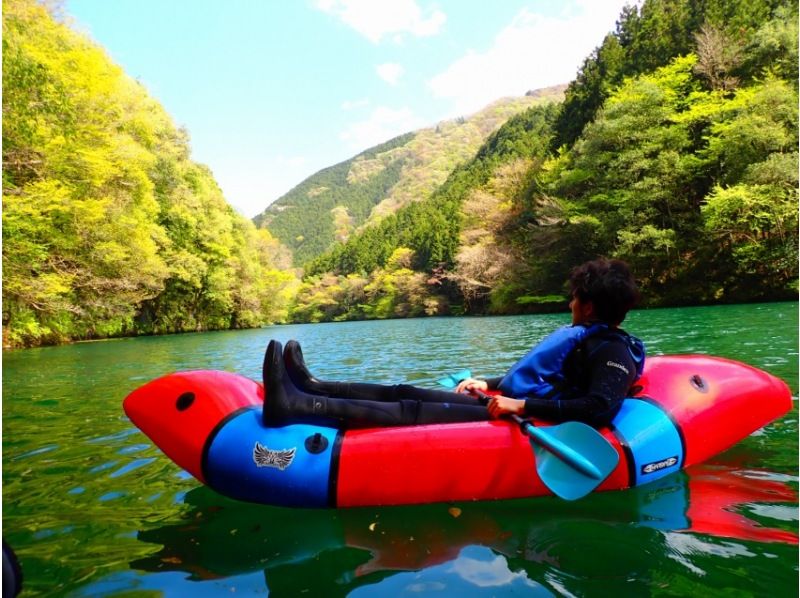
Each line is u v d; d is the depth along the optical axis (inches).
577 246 1003.9
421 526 75.0
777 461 95.3
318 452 84.2
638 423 88.9
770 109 743.1
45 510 88.0
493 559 64.3
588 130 950.4
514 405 85.4
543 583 58.1
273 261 2114.9
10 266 493.7
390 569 63.1
